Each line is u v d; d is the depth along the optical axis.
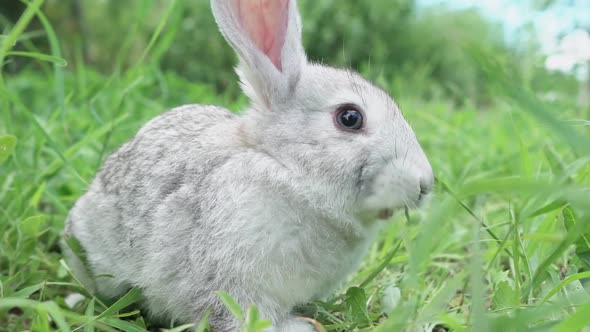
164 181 0.36
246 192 0.33
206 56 1.85
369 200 0.33
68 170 0.53
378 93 0.36
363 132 0.34
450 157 0.69
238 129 0.36
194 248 0.33
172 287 0.34
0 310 0.33
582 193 0.21
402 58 1.90
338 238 0.34
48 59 0.38
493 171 0.60
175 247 0.34
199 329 0.29
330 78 0.35
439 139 0.77
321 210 0.33
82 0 1.62
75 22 1.39
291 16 0.36
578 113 0.83
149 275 0.35
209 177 0.34
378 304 0.38
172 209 0.34
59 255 0.45
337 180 0.33
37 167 0.51
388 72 1.75
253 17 0.36
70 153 0.50
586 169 0.39
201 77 1.83
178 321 0.35
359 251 0.36
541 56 0.76
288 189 0.33
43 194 0.52
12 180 0.48
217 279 0.33
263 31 0.37
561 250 0.30
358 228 0.34
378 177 0.33
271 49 0.37
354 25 1.80
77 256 0.40
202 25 1.85
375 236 0.37
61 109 0.49
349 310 0.34
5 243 0.41
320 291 0.36
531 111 0.22
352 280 0.41
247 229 0.32
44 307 0.27
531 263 0.36
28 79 1.02
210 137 0.36
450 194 0.32
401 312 0.28
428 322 0.29
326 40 1.79
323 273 0.34
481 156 0.67
